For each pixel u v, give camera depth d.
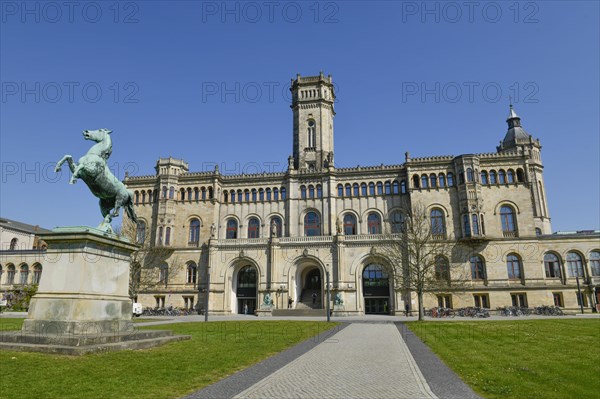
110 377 14.14
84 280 19.34
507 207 68.88
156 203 79.19
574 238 65.25
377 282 68.69
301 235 74.81
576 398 12.73
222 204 79.69
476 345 24.41
